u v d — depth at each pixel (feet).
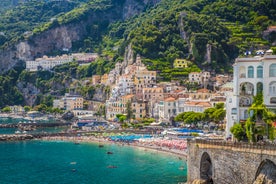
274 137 383.65
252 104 453.99
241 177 321.73
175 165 601.62
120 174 547.90
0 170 592.60
